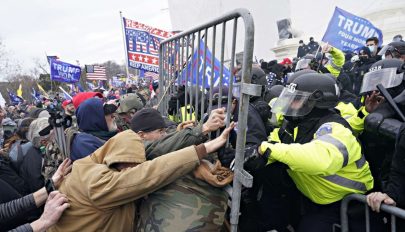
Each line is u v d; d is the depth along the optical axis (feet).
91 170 5.93
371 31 17.34
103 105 9.72
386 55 13.12
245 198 7.98
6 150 12.34
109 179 5.60
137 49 21.90
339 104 10.71
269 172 7.66
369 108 8.10
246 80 5.33
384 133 6.91
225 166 6.15
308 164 6.21
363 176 7.07
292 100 7.14
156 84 20.67
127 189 5.49
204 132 6.24
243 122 5.46
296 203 8.15
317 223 7.39
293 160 6.26
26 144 11.27
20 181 9.54
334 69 17.81
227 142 6.13
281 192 8.01
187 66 8.02
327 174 6.41
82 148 8.37
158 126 7.20
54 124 8.25
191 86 7.79
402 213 5.98
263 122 8.57
